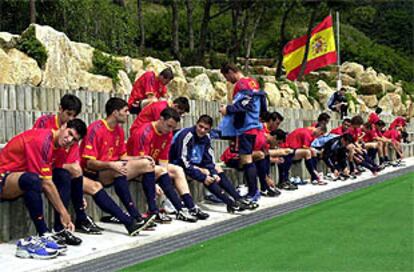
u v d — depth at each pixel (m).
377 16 46.03
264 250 5.14
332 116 18.06
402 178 11.43
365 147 12.99
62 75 10.43
